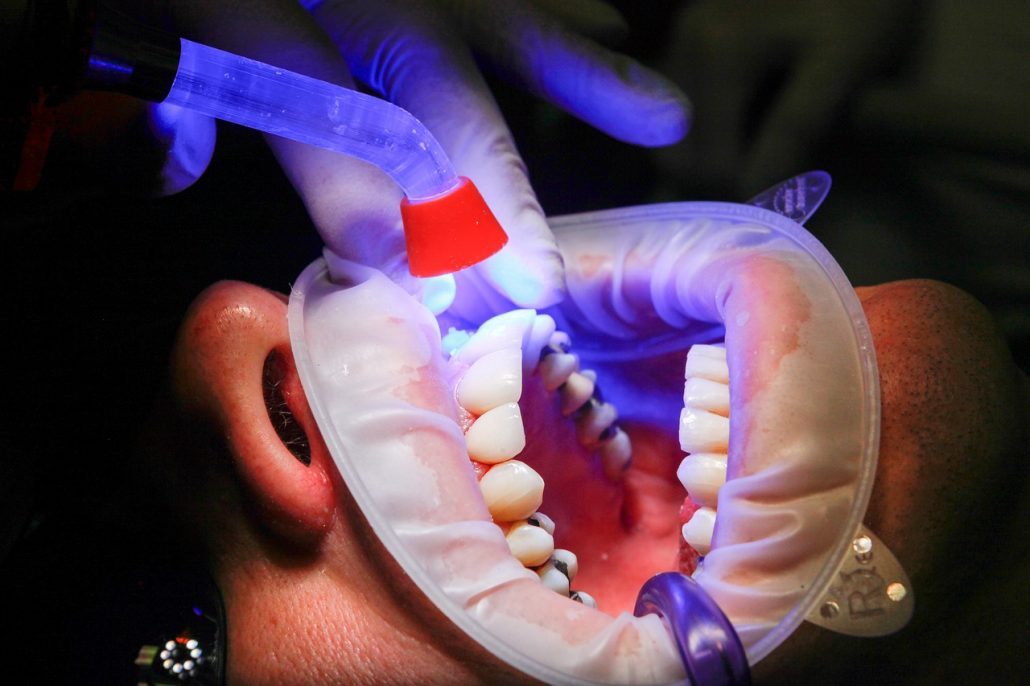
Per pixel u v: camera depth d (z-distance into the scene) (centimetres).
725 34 180
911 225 170
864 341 95
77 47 83
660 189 181
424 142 98
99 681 96
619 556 125
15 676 100
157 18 123
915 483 90
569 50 148
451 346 114
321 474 97
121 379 120
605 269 124
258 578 97
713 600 81
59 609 103
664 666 82
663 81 149
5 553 118
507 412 99
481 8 149
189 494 101
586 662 83
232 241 149
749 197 175
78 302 129
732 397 95
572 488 121
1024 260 162
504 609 86
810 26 175
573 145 181
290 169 115
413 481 90
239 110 91
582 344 130
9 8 85
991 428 92
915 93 169
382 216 111
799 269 101
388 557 89
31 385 121
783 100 175
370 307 100
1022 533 92
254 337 99
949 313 99
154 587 101
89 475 115
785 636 85
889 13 173
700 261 113
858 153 174
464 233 98
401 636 90
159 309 135
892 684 88
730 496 91
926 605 87
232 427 95
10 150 91
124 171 121
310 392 95
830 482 89
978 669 88
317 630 92
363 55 139
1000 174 165
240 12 121
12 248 129
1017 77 165
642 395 130
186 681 95
